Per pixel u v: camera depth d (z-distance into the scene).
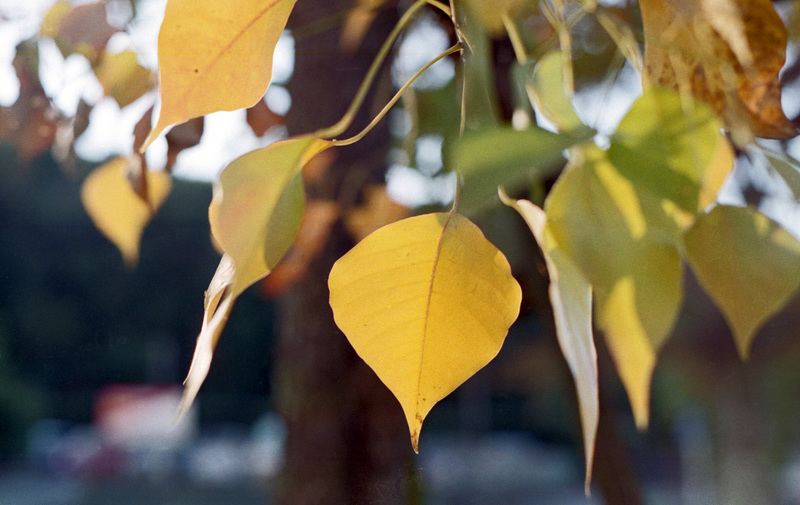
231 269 0.35
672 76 0.41
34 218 6.38
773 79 0.41
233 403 6.35
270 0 0.37
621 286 0.37
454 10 0.39
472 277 0.37
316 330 1.04
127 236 0.74
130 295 5.50
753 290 0.39
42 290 6.45
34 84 0.81
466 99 0.39
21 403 9.11
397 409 1.04
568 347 0.38
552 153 0.33
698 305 2.71
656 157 0.38
